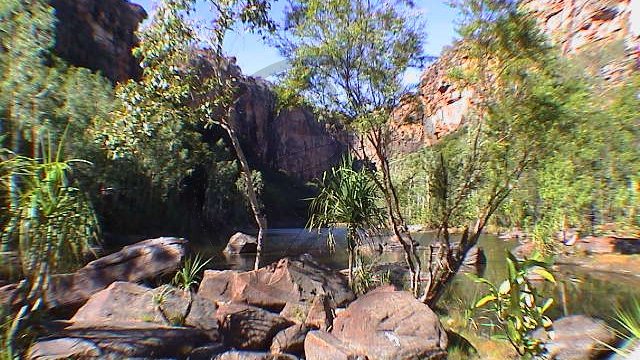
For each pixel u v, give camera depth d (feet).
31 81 45.88
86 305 22.07
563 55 29.68
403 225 28.73
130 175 110.42
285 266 27.45
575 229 109.70
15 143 25.62
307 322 22.12
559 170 79.00
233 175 170.19
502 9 24.66
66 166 15.34
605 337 20.58
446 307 31.35
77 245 16.02
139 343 16.75
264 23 27.66
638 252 85.30
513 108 25.77
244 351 17.78
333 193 30.27
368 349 18.28
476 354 20.52
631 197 85.30
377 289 26.73
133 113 30.27
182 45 30.14
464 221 29.50
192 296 22.82
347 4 24.31
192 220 159.94
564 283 52.26
